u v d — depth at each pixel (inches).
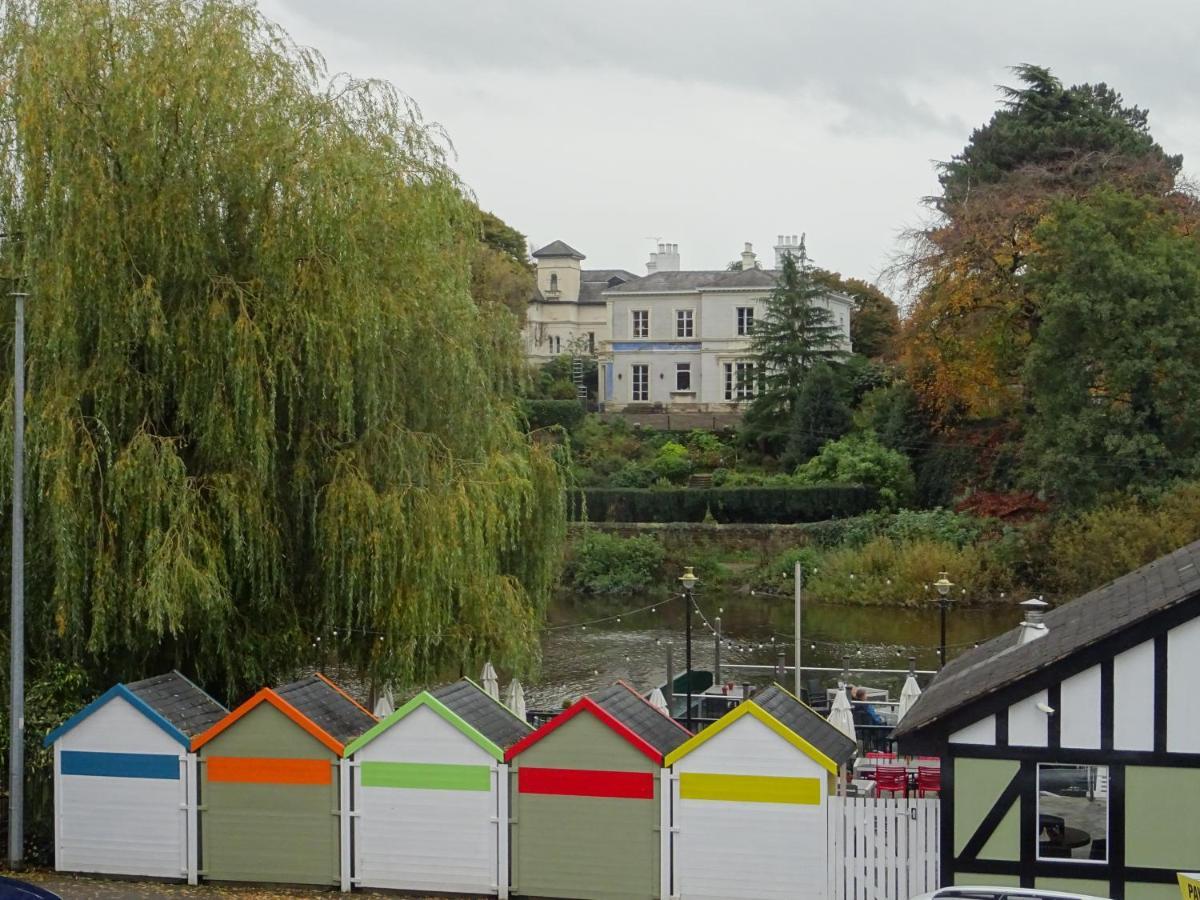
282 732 671.1
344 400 810.8
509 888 652.7
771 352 2775.6
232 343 786.8
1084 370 1953.7
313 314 808.9
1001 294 2246.6
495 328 1093.8
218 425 789.2
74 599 748.6
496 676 1048.2
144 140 784.3
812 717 695.1
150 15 832.9
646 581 2367.1
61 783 688.4
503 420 1004.6
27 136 776.9
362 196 839.7
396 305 848.9
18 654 705.0
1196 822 597.6
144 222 783.7
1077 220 1955.0
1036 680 609.6
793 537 2399.1
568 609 2209.6
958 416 2426.2
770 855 632.4
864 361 2940.5
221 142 816.9
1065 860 609.6
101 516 761.6
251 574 796.6
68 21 807.7
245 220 827.4
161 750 680.4
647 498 2529.5
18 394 711.1
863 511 2434.8
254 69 844.0
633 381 3415.4
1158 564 790.5
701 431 2898.6
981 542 2183.8
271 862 671.8
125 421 787.4
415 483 848.9
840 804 628.7
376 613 825.5
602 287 4001.0
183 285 805.9
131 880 682.2
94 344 790.5
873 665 1660.9
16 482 707.4
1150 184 2343.8
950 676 766.5
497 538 922.7
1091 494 1937.7
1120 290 1909.4
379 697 898.7
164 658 822.5
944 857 617.3
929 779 800.3
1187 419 1879.9
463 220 964.6
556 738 649.6
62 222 773.3
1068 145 2691.9
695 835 637.9
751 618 2063.2
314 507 818.2
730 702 1097.4
